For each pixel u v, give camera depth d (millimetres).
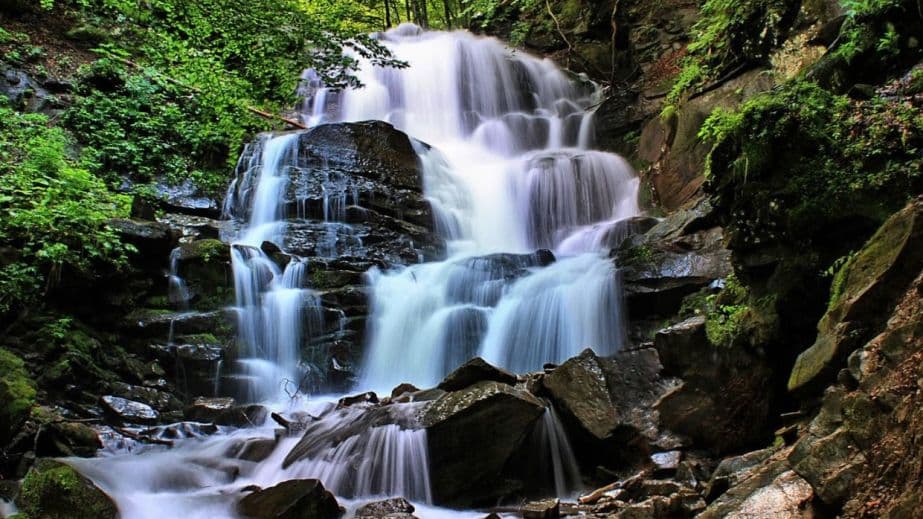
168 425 7016
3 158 9492
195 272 8898
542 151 15570
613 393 6043
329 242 10938
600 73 17625
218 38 13805
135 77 13227
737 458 4480
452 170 14008
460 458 5590
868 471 2797
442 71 17844
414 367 9211
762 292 5055
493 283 9500
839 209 4414
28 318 7344
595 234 11367
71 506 4617
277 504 4969
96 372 7473
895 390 2818
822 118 4613
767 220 4848
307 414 7129
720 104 10438
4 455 5621
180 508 5219
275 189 11680
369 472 5668
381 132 12859
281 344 8953
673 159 11305
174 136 12758
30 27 13664
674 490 4879
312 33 11344
